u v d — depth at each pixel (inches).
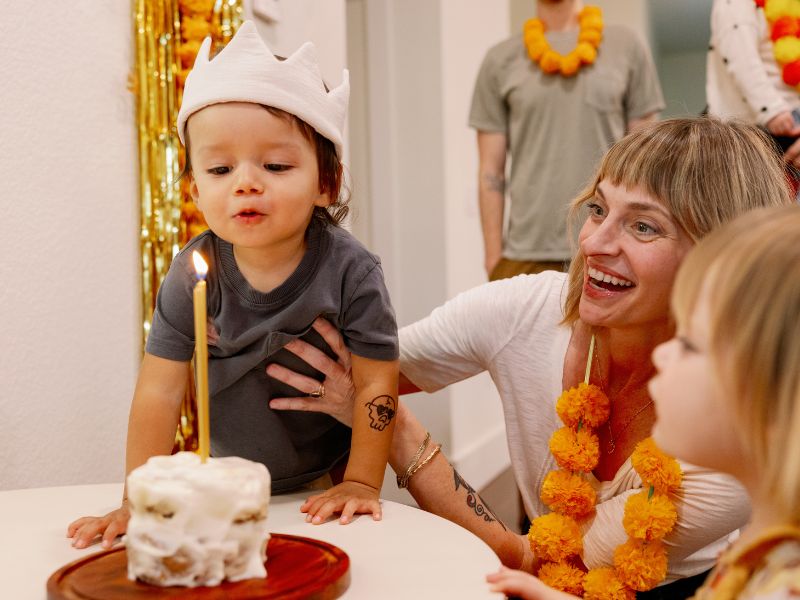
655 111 101.2
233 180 40.3
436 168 135.6
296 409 46.2
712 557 47.4
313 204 42.9
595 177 46.3
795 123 93.5
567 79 99.0
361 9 135.9
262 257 43.4
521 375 51.2
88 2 55.4
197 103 40.4
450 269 138.2
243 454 48.6
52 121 52.6
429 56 134.7
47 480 52.9
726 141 42.8
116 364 58.9
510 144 105.0
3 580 31.3
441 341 53.2
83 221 55.4
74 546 34.9
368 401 44.0
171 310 44.8
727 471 25.4
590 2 223.5
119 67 58.7
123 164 59.2
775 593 21.9
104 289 57.5
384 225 137.5
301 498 42.6
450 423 134.5
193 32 61.4
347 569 30.2
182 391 45.6
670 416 25.2
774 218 24.2
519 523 108.0
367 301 44.4
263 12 73.2
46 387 52.6
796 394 21.9
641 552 42.9
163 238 60.8
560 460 46.2
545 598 30.3
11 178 49.7
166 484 28.5
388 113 136.2
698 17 303.4
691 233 41.7
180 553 28.4
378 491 43.1
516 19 215.5
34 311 51.6
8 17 49.1
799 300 22.1
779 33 94.3
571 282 48.3
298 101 40.8
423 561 33.0
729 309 23.1
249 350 44.8
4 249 49.3
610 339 47.1
